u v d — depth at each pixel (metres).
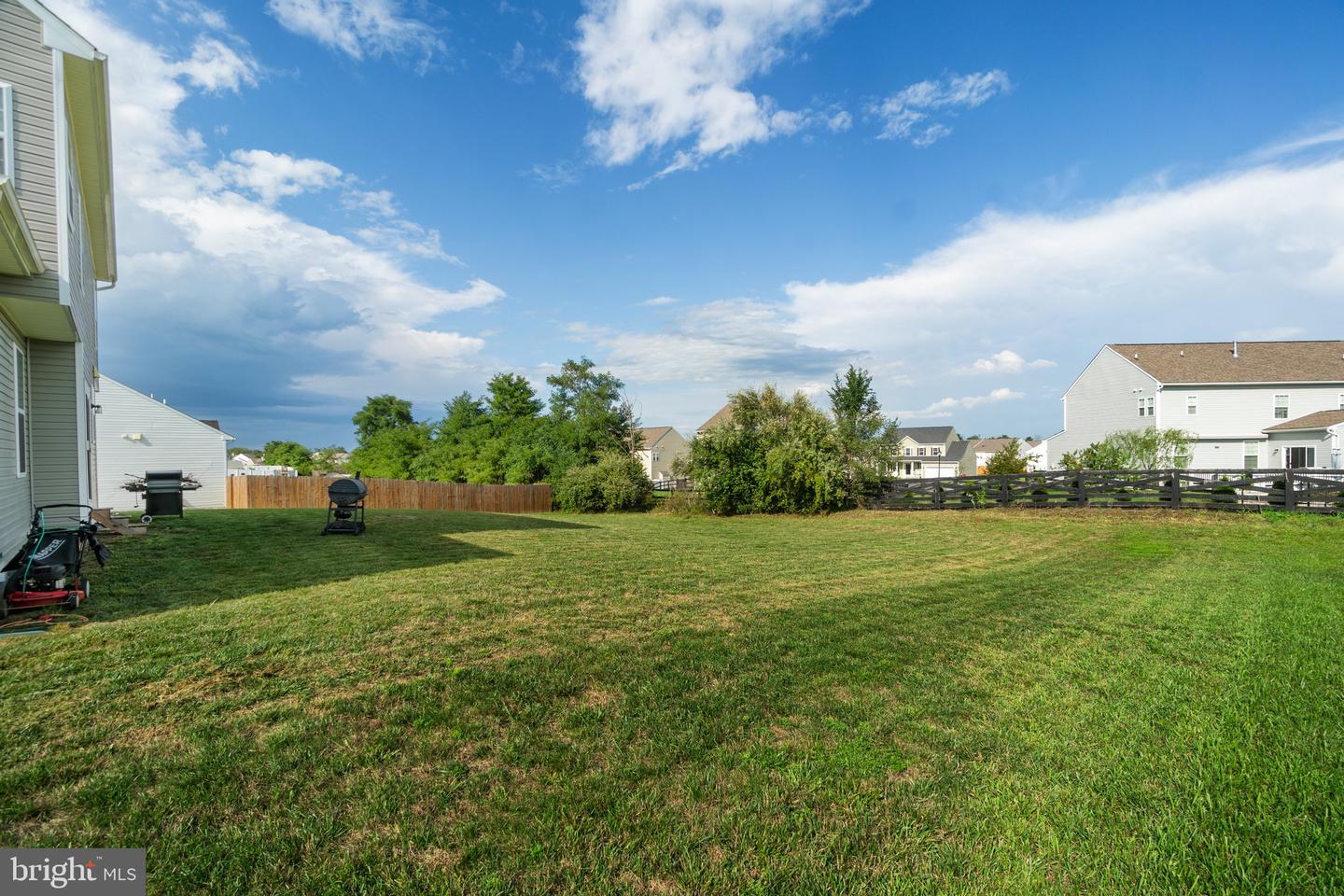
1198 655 4.90
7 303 6.80
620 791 2.75
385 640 4.72
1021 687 4.20
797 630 5.53
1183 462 26.97
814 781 2.89
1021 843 2.47
